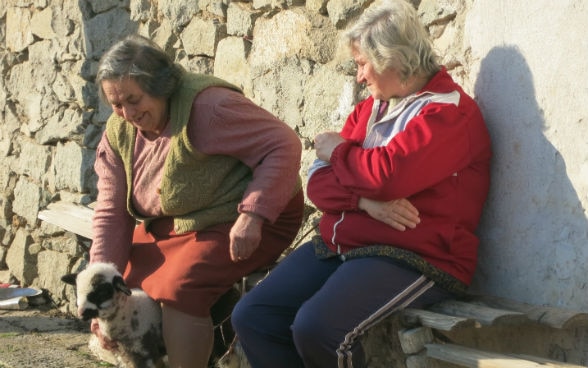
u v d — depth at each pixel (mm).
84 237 5234
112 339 3652
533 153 3219
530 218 3246
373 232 3146
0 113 6836
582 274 3064
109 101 3596
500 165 3357
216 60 5027
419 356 3029
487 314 2990
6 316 5676
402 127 3201
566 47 3078
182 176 3627
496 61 3363
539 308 3131
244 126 3570
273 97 4621
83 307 3500
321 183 3285
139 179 3793
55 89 6180
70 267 5863
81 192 5844
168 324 3592
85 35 5887
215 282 3619
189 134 3592
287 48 4520
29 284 6359
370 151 3125
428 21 3764
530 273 3260
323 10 4340
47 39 6262
